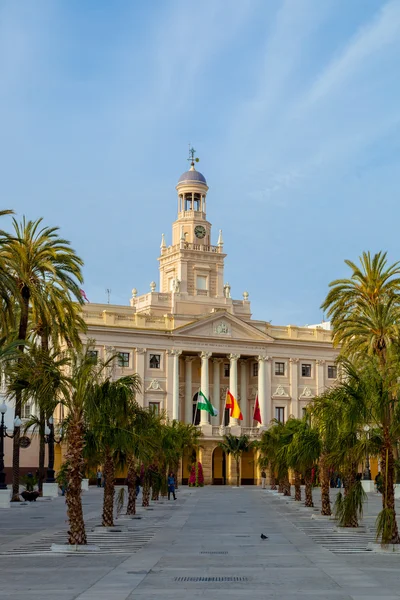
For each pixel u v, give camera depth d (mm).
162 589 19656
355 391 30781
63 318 58719
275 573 22594
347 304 69000
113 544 31062
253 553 27891
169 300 119500
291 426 59656
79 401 30547
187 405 117062
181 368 117938
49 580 21312
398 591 19219
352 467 35375
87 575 22297
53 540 32625
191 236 124375
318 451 47844
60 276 60688
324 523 42406
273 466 72312
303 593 18938
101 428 35688
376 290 67688
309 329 125062
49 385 30828
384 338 63344
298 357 122375
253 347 119250
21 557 26906
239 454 109500
